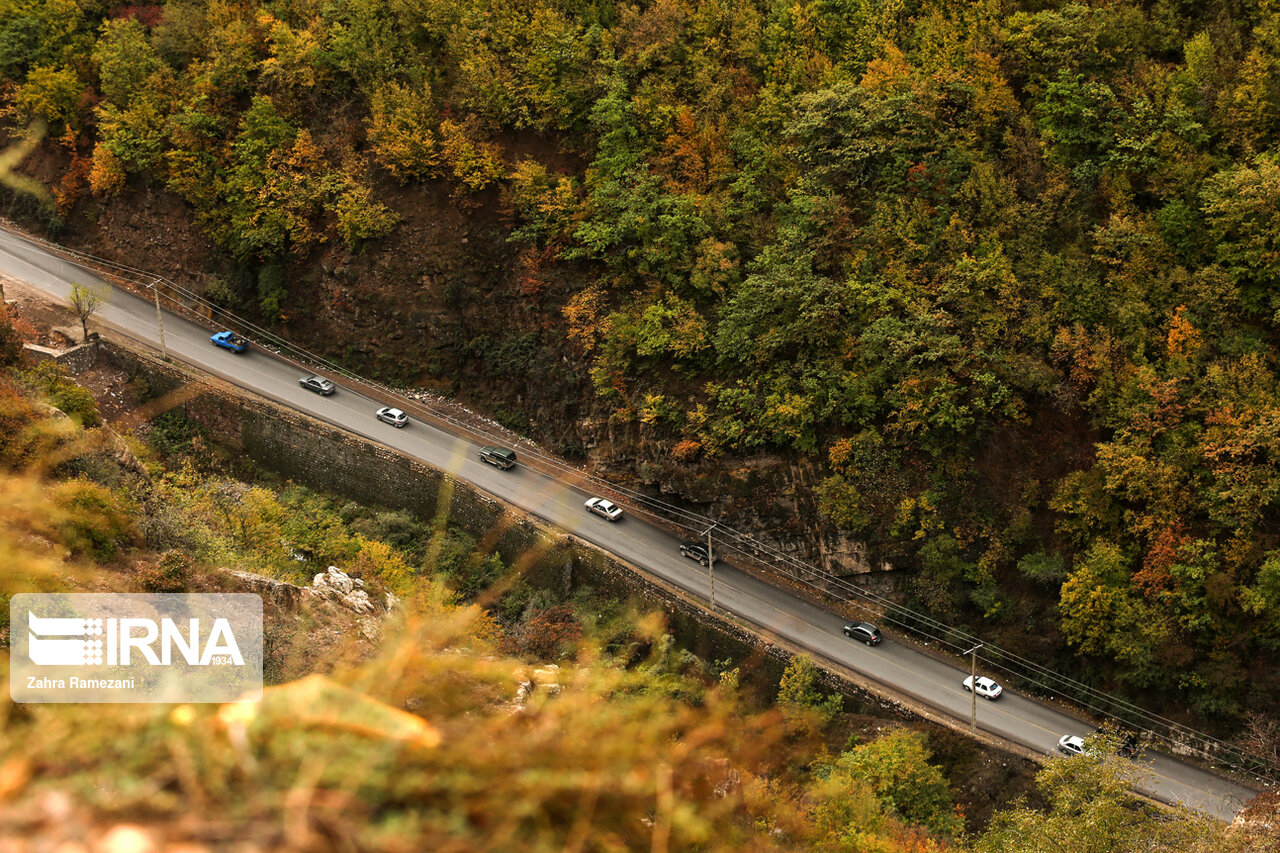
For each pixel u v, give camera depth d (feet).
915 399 167.43
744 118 193.57
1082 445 164.76
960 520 165.68
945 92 185.88
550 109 200.23
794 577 175.42
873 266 177.47
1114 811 94.48
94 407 137.08
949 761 147.95
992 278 171.01
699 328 178.81
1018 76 189.67
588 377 192.24
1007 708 154.51
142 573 81.76
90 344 202.39
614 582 172.35
